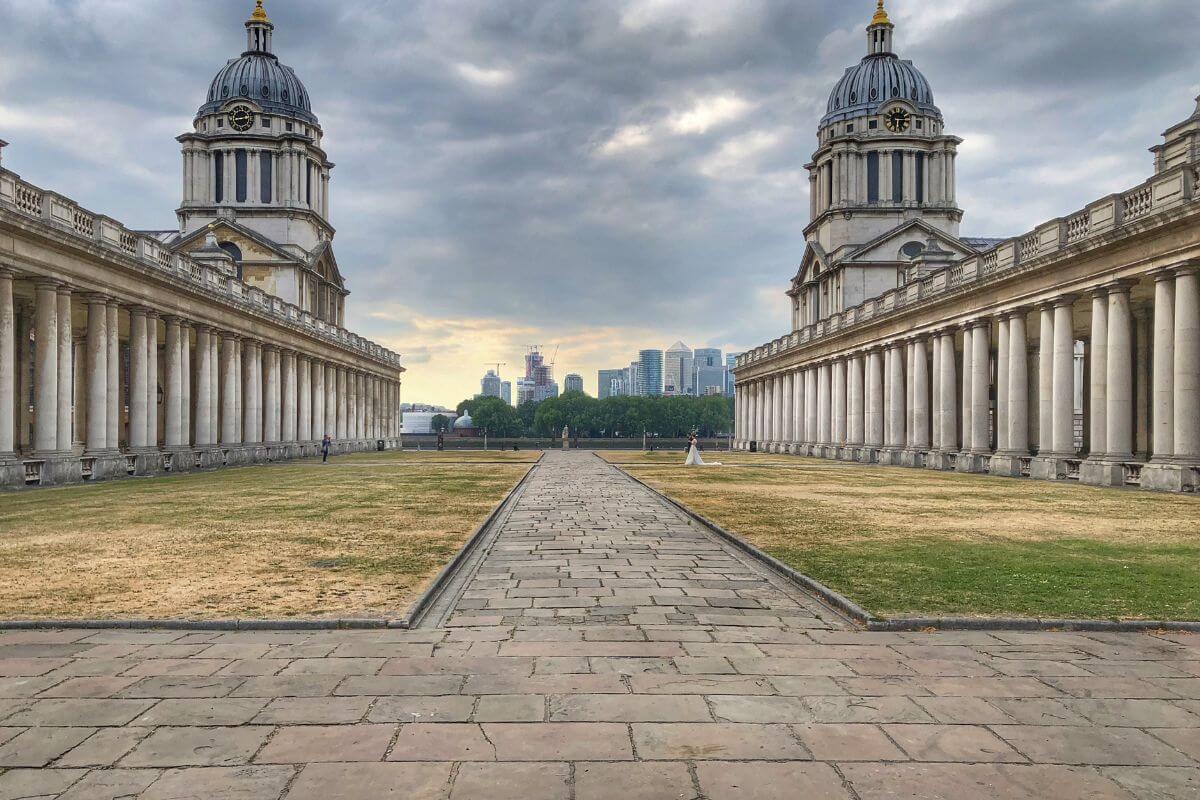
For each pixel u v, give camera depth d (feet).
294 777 19.74
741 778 19.80
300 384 234.99
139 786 19.24
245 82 293.43
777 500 85.66
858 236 286.05
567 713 23.84
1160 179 102.99
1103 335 116.88
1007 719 23.58
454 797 18.78
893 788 19.33
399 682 26.48
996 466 138.51
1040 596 37.78
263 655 29.43
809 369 252.01
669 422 638.12
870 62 298.56
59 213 115.03
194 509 75.51
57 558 47.93
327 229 310.65
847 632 32.89
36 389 113.09
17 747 21.38
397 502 82.84
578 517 72.95
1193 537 56.49
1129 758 21.04
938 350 166.91
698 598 39.19
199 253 231.30
